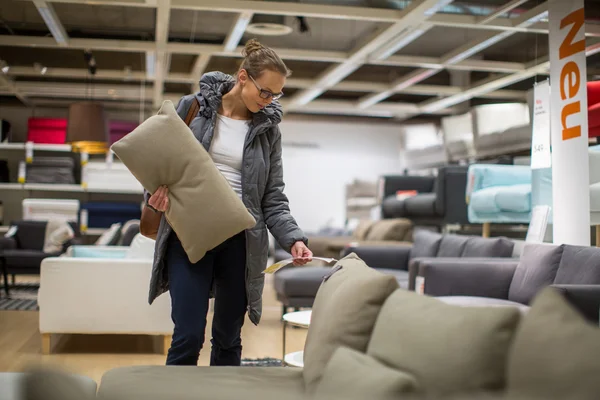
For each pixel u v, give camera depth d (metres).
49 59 11.45
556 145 4.88
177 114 2.43
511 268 4.50
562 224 4.79
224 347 2.59
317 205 15.79
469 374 1.28
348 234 11.70
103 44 8.98
